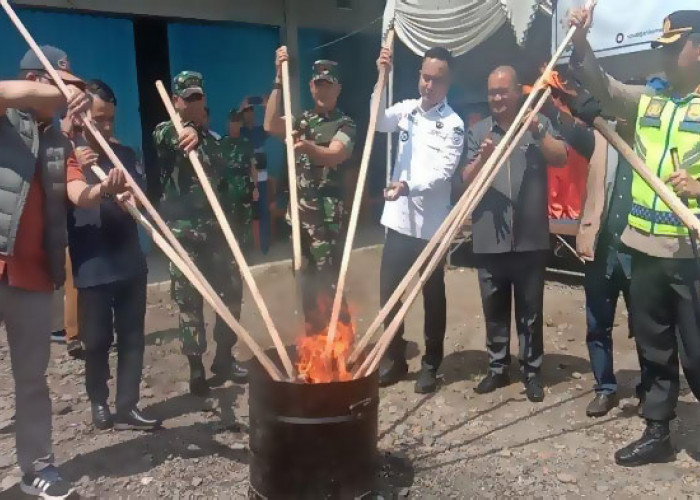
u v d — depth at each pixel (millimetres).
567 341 4910
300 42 8578
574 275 6547
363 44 8539
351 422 2402
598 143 3457
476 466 3082
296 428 2383
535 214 3715
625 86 3135
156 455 3172
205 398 3859
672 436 3365
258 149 7988
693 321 2904
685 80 2838
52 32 6816
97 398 3441
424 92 3781
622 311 5605
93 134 2836
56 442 3291
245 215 4133
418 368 4379
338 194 3951
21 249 2674
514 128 2902
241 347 4629
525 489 2881
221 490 2869
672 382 3061
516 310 3918
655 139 2889
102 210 3236
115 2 7039
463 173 3750
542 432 3436
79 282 3279
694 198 2617
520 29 5852
